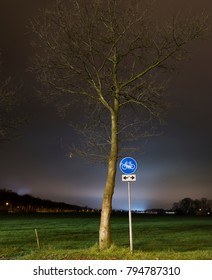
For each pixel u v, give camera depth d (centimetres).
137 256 1633
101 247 1895
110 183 1984
